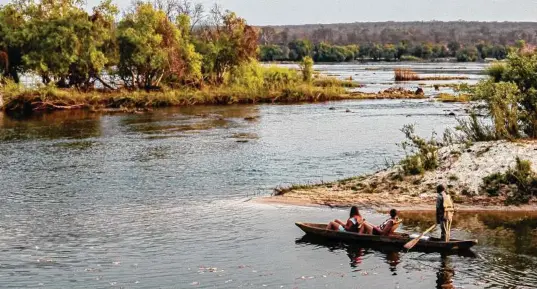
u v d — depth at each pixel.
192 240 17.00
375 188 22.03
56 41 60.47
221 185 23.94
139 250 16.22
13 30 63.06
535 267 14.59
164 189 23.39
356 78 103.56
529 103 25.34
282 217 19.20
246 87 65.56
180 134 39.09
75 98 57.47
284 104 60.00
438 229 17.66
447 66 172.00
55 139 37.50
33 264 15.26
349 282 13.94
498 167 21.64
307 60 76.50
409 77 97.56
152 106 59.25
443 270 14.55
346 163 28.17
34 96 56.25
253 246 16.47
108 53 65.12
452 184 21.42
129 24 66.00
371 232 16.92
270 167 27.45
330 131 39.34
